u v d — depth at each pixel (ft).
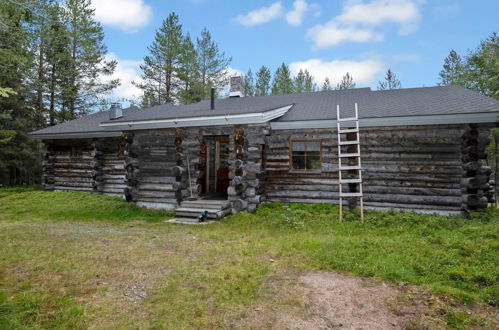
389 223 23.35
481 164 25.59
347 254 15.96
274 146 32.99
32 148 63.16
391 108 30.01
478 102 27.73
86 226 27.25
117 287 12.75
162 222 29.07
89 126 47.01
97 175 44.96
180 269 14.76
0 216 32.22
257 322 9.88
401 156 28.63
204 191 37.63
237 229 24.80
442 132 27.45
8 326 9.45
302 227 23.75
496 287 11.74
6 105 56.39
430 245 17.44
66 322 9.78
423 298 11.22
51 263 15.81
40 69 65.10
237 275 13.80
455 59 88.02
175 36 88.63
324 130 31.27
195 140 33.65
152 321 9.97
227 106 42.78
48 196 41.91
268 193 33.04
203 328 9.56
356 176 29.99
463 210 26.43
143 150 36.73
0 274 14.30
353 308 10.64
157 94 93.91
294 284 12.71
